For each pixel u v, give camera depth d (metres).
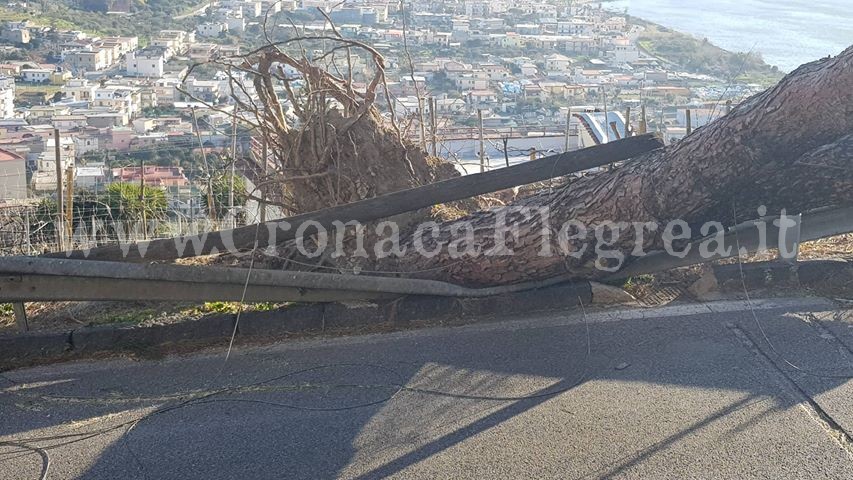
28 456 3.85
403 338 5.15
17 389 4.52
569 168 5.41
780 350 4.90
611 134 12.28
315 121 6.12
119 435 4.04
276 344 5.09
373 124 6.32
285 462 3.80
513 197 7.63
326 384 4.55
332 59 6.91
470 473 3.68
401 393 4.43
